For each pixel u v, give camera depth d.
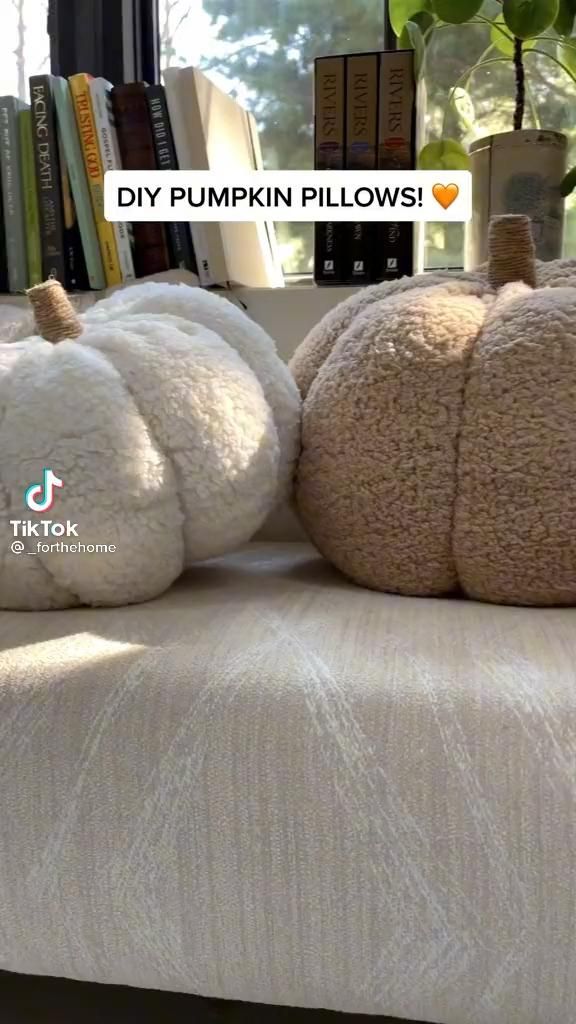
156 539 0.56
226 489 0.58
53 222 0.96
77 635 0.50
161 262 0.96
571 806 0.37
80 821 0.42
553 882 0.37
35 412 0.54
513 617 0.53
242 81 1.19
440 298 0.64
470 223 0.94
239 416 0.58
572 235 1.07
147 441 0.55
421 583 0.60
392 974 0.39
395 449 0.60
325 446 0.64
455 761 0.38
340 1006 0.41
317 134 0.94
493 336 0.58
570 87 1.08
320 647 0.46
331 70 0.92
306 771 0.39
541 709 0.39
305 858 0.40
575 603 0.57
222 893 0.41
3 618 0.54
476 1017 0.39
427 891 0.38
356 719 0.40
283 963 0.41
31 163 0.97
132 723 0.41
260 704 0.41
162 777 0.41
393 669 0.43
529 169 0.90
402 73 0.91
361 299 0.73
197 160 0.94
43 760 0.42
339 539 0.63
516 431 0.55
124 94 0.94
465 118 1.06
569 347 0.55
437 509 0.59
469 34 1.09
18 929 0.43
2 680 0.44
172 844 0.41
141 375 0.56
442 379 0.59
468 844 0.38
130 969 0.43
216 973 0.42
